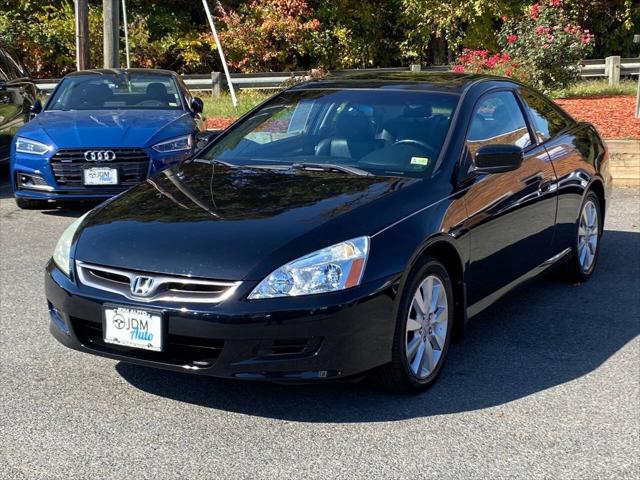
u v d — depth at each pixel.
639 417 4.04
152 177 5.04
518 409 4.12
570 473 3.49
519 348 4.98
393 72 5.93
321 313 3.72
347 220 4.04
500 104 5.45
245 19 26.05
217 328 3.71
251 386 4.35
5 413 4.02
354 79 5.68
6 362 4.67
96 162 8.20
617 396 4.29
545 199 5.46
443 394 4.29
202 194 4.50
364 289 3.83
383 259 3.94
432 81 5.45
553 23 16.83
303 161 4.96
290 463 3.55
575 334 5.23
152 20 26.22
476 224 4.61
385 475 3.45
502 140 5.27
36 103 9.46
